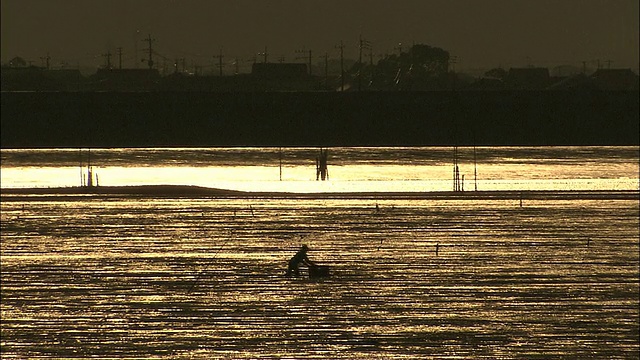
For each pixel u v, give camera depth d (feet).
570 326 304.30
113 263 388.78
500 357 279.90
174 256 402.52
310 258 397.19
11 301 330.13
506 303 327.26
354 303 327.06
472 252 410.11
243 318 311.47
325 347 286.66
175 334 297.33
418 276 364.58
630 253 406.62
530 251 411.54
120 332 298.97
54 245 427.33
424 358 278.87
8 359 278.26
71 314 316.19
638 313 316.81
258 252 410.72
